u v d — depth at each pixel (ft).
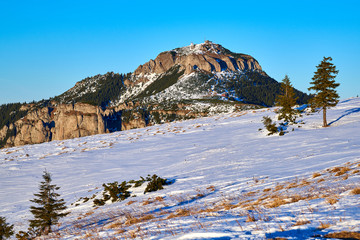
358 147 93.66
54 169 160.76
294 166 83.05
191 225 33.01
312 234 22.06
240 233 24.68
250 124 216.33
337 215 25.99
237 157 121.90
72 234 55.16
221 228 27.45
